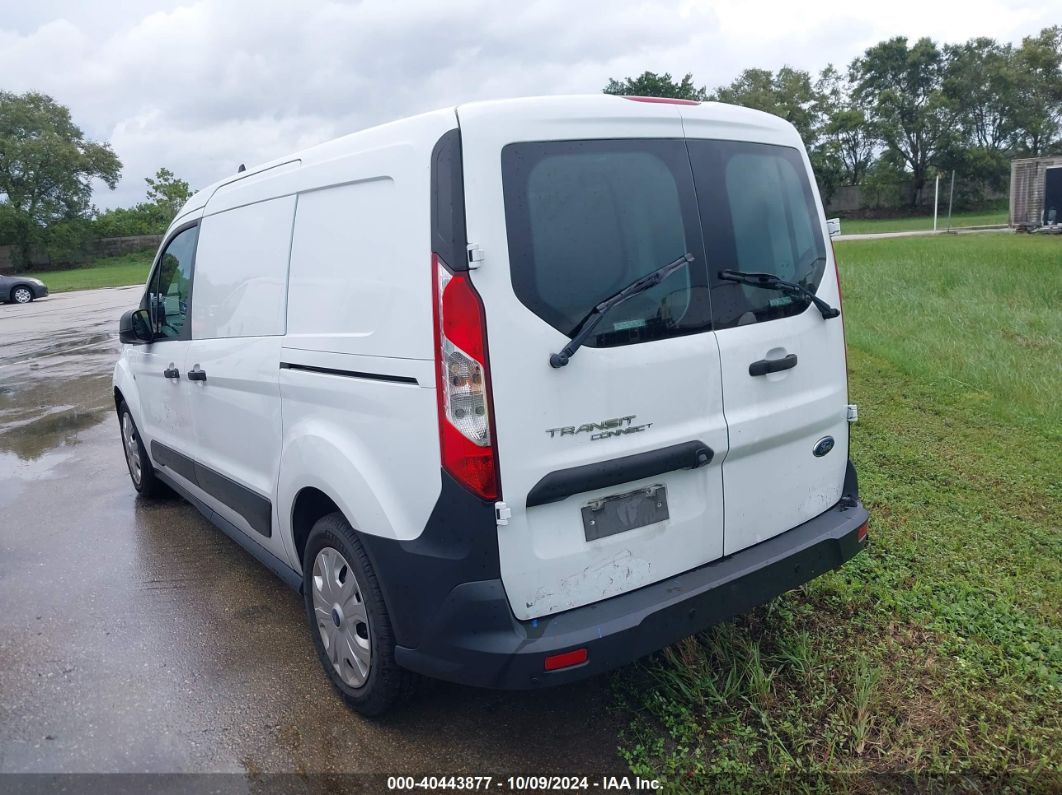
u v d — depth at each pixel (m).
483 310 2.51
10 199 53.56
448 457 2.57
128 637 3.89
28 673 3.58
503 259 2.53
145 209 60.62
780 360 3.15
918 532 4.58
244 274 3.82
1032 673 3.27
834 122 62.41
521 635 2.60
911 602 3.82
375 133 2.91
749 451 3.10
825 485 3.48
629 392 2.74
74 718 3.24
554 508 2.68
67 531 5.33
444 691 3.37
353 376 2.94
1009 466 5.54
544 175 2.63
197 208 4.57
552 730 3.10
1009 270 13.08
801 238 3.34
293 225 3.40
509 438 2.54
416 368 2.65
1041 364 7.73
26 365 12.47
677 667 3.27
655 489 2.88
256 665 3.63
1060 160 28.88
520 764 2.92
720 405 2.98
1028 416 6.49
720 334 2.98
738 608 2.99
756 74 66.56
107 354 13.21
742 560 3.08
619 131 2.81
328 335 3.09
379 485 2.83
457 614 2.62
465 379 2.52
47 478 6.55
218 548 4.98
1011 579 4.02
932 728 2.99
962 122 62.97
